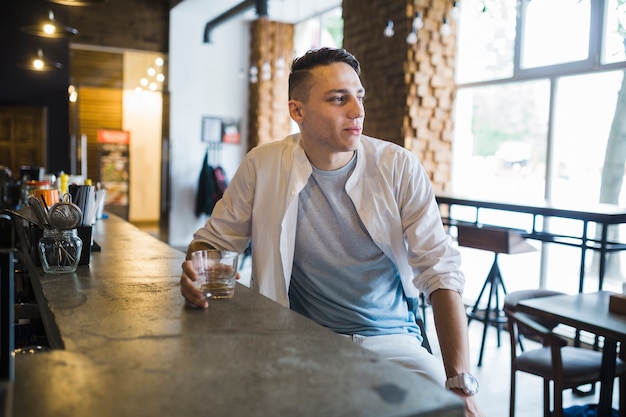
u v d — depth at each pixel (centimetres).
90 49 865
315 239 183
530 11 534
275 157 186
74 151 860
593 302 259
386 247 180
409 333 186
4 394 84
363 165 180
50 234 178
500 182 574
